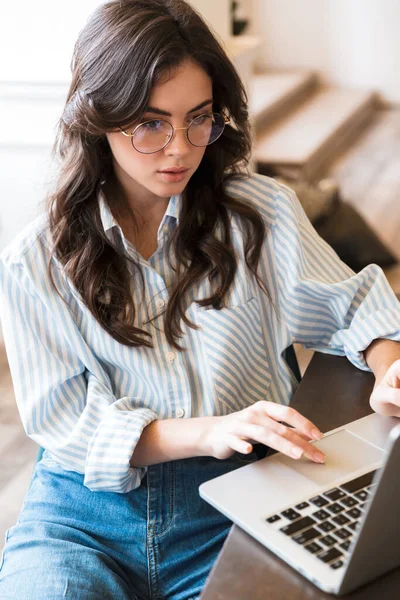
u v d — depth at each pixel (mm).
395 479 758
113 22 1234
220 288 1394
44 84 2936
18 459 2555
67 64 2889
